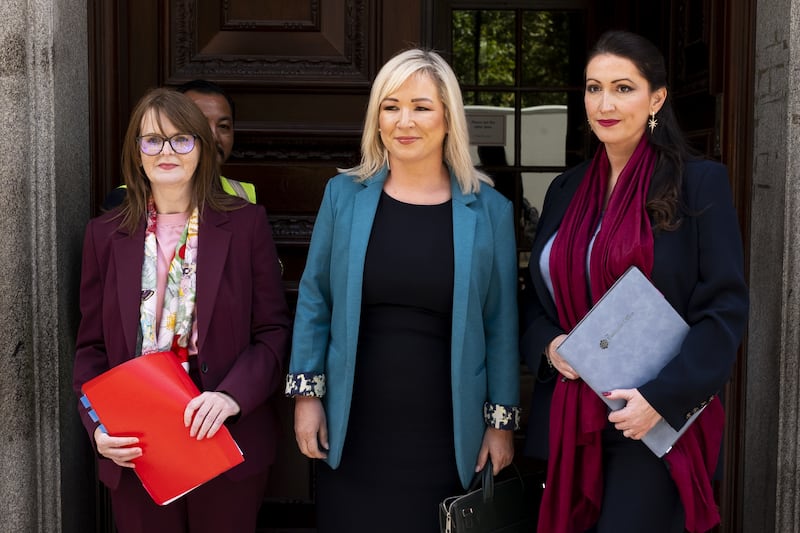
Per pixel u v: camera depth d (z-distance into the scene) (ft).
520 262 14.83
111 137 9.81
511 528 7.97
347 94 10.52
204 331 7.66
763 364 9.38
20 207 8.72
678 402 6.85
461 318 7.58
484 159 14.76
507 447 8.09
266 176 10.62
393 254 7.64
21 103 8.67
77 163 9.42
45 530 9.07
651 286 6.99
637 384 6.98
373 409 7.79
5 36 8.56
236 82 10.41
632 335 7.00
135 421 7.20
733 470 9.55
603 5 14.34
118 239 7.72
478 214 7.80
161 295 7.70
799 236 8.95
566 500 7.39
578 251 7.42
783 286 9.07
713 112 10.03
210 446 7.25
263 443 8.05
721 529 9.61
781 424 9.20
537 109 14.70
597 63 7.29
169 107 7.61
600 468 7.39
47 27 8.70
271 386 7.87
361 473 7.86
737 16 9.40
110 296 7.72
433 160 7.88
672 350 7.00
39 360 8.91
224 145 9.36
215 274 7.71
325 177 10.63
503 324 7.95
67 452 9.31
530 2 14.44
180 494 7.18
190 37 10.37
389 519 7.80
